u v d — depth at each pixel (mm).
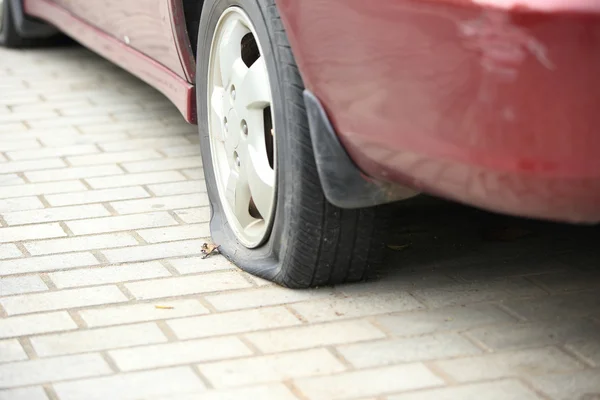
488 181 2574
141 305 3422
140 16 4758
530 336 3170
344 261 3445
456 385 2869
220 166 3965
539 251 3855
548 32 2338
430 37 2551
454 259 3783
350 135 2971
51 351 3088
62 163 5031
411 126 2693
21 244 3986
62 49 7699
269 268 3578
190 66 4336
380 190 3127
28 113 5945
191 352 3080
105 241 4020
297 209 3299
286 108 3260
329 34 2920
